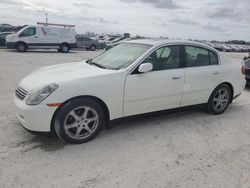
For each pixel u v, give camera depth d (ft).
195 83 15.62
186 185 9.62
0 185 9.15
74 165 10.63
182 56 15.21
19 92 12.51
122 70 13.14
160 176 10.12
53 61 45.91
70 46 72.13
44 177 9.73
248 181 10.05
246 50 163.32
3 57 48.78
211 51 16.74
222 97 17.58
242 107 19.95
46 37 67.46
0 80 26.18
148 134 13.96
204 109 17.69
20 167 10.31
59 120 11.72
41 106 11.26
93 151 11.85
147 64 13.16
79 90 11.83
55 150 11.79
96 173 10.14
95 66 14.51
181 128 15.01
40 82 11.98
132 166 10.75
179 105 15.49
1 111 16.48
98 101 12.68
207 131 14.78
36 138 12.85
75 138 12.30
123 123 15.35
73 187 9.24
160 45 14.42
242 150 12.63
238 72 17.98
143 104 13.92
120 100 13.06
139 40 16.08
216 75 16.60
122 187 9.36
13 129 13.79
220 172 10.59
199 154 12.03
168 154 11.89
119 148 12.25
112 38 108.27
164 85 14.28
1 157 10.96
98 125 12.83
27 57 51.16
